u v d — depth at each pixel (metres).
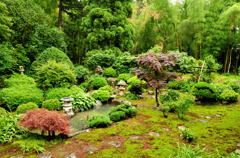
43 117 2.85
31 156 2.41
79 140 2.98
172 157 2.14
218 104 5.62
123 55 10.74
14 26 8.47
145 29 15.41
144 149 2.59
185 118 4.09
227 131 3.22
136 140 2.92
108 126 3.70
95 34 12.48
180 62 8.25
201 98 5.79
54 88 5.75
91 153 2.49
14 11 8.41
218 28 12.91
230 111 4.71
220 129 3.33
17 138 3.06
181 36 14.80
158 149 2.58
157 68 4.54
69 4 14.68
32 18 8.98
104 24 12.73
